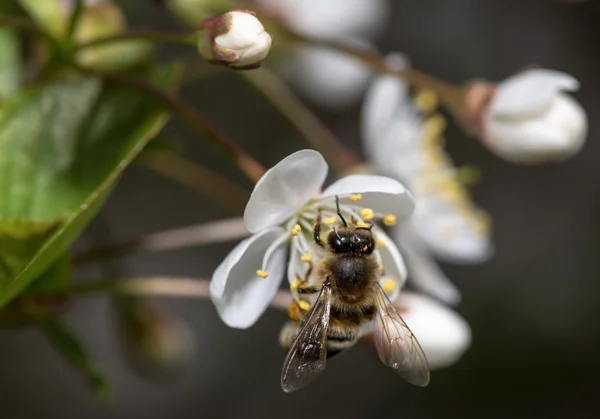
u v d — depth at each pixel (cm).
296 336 20
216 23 20
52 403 31
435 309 21
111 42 20
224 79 31
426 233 23
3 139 20
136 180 31
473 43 33
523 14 33
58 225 19
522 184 34
